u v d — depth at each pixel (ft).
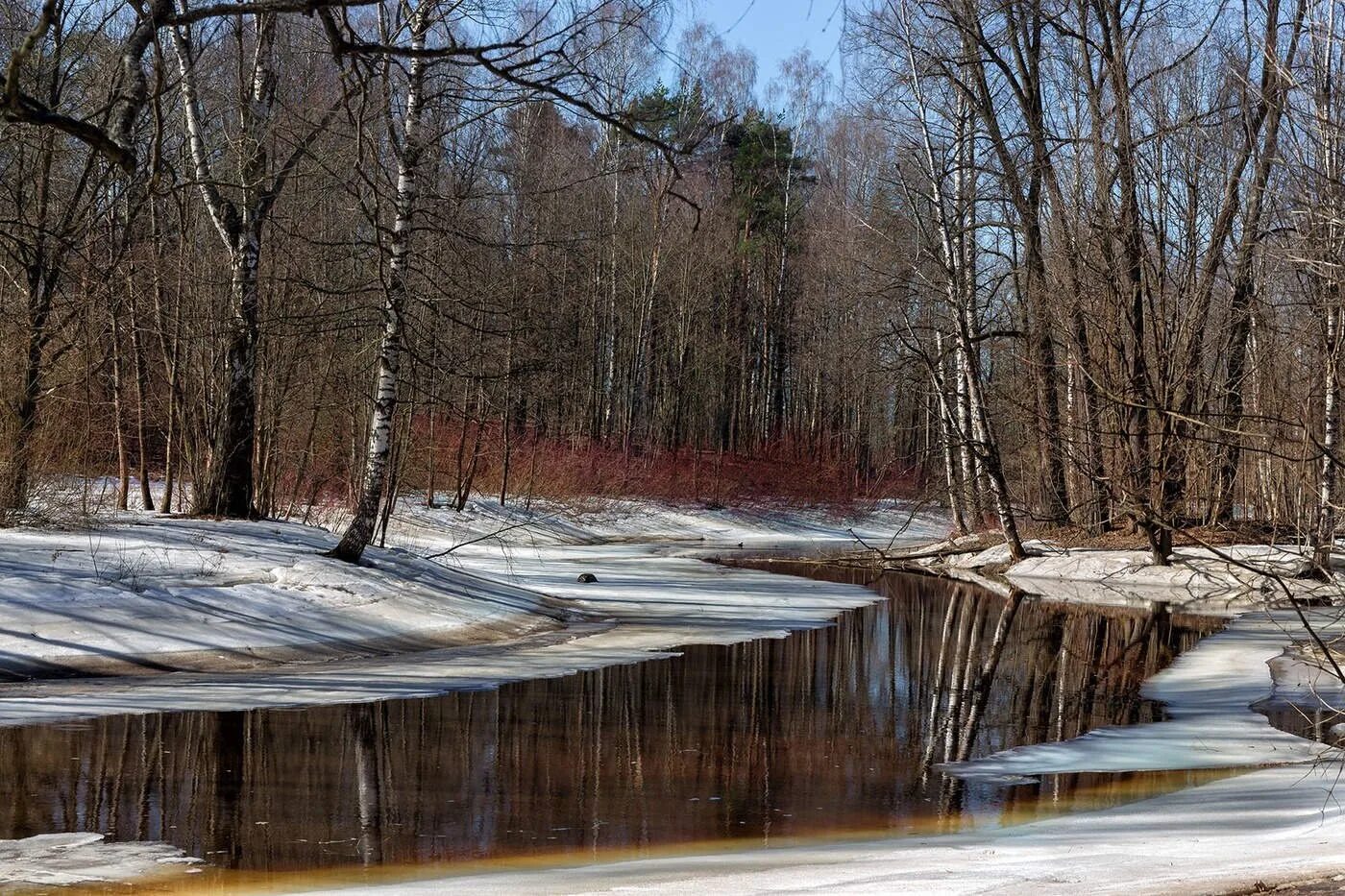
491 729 40.11
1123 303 66.74
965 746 39.65
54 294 63.10
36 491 60.44
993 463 105.40
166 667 46.68
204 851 26.58
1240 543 84.43
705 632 65.26
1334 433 43.04
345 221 75.87
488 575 84.38
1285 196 44.37
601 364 181.47
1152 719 44.42
